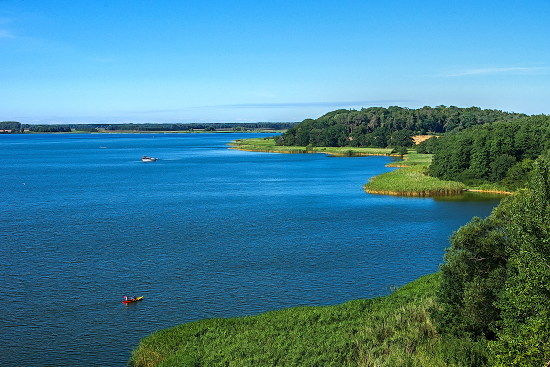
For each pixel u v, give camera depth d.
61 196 119.06
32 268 60.03
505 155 126.50
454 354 32.66
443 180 133.00
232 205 104.38
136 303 49.41
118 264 61.62
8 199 114.06
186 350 38.16
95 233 78.12
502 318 33.75
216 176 161.75
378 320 41.06
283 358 35.47
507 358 26.67
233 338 39.78
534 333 25.98
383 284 54.34
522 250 29.16
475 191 122.81
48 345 40.94
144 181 150.00
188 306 48.69
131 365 37.91
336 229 80.06
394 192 117.75
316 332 40.03
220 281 55.47
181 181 148.88
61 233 78.19
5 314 46.69
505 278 35.28
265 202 107.81
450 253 39.22
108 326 44.34
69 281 55.50
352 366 34.16
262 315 44.94
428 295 45.66
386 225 83.00
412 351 35.50
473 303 35.16
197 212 96.44
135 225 84.25
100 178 158.75
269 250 67.69
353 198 112.31
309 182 142.25
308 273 58.06
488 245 36.75
